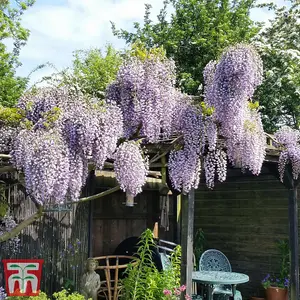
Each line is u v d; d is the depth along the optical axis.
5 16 10.88
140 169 3.82
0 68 11.56
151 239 5.22
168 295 4.70
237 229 7.21
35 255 5.26
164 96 4.08
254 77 4.20
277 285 6.37
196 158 4.32
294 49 9.66
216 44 9.98
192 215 4.50
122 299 5.16
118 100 4.12
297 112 9.38
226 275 5.64
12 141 3.73
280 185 6.77
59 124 3.58
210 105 4.21
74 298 4.32
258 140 4.54
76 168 3.57
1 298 4.23
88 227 5.90
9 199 5.03
